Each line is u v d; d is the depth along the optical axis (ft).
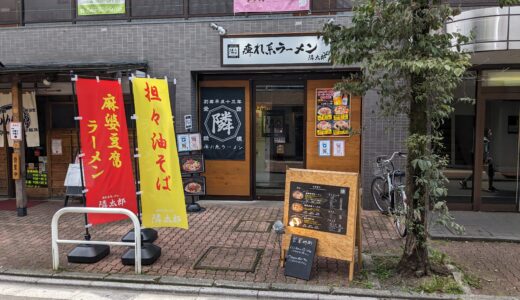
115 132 17.90
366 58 15.81
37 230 22.79
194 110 28.50
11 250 19.53
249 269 16.98
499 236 20.95
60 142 31.07
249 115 28.96
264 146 29.35
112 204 17.80
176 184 17.88
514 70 25.58
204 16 27.96
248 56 27.12
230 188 29.50
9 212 27.02
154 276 16.31
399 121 25.84
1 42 29.17
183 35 27.55
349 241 15.71
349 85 16.42
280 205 28.14
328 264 17.58
